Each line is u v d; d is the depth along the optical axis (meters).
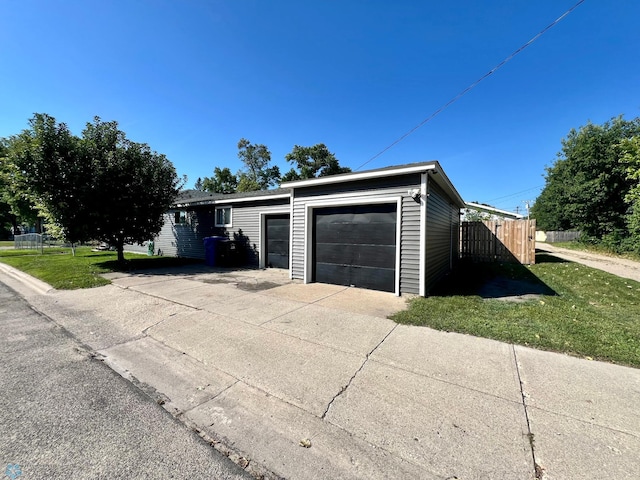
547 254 14.77
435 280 7.17
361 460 1.75
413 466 1.69
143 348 3.56
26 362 3.17
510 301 5.48
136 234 10.60
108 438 1.95
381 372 2.83
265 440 1.94
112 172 9.30
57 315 4.91
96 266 10.23
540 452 1.77
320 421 2.13
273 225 10.59
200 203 12.70
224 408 2.32
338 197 6.98
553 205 24.75
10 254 15.85
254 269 10.17
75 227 9.23
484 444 1.85
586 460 1.70
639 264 11.35
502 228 12.12
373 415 2.18
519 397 2.37
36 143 8.36
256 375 2.83
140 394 2.53
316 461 1.75
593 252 15.93
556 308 4.92
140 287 6.96
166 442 1.92
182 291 6.50
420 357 3.14
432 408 2.25
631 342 3.40
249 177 41.94
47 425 2.08
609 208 17.61
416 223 5.88
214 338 3.79
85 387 2.64
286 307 5.17
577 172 19.14
